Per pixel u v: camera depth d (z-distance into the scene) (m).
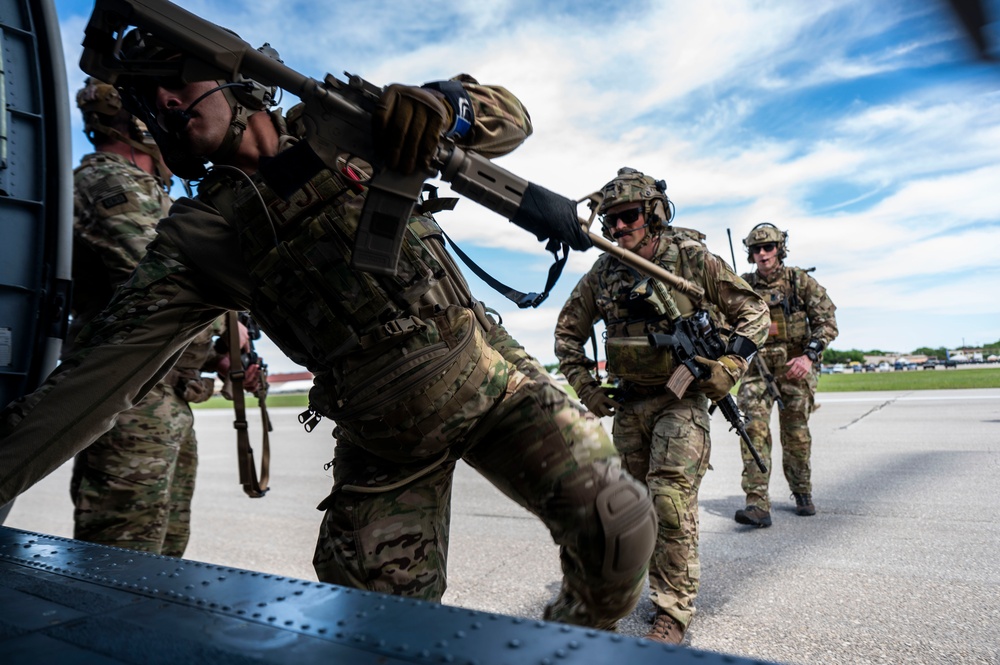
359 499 1.51
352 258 1.22
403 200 1.20
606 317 3.31
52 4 1.95
